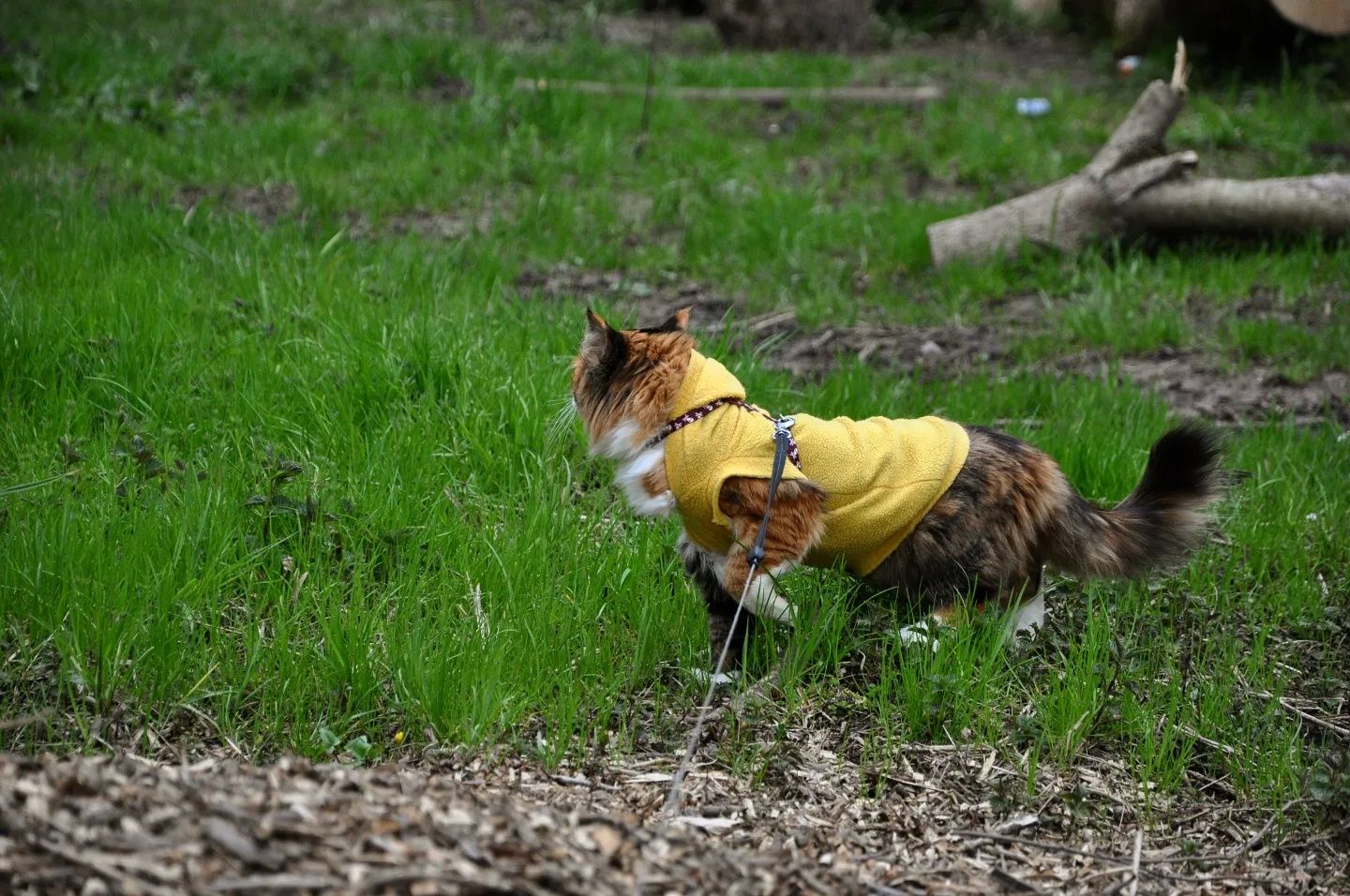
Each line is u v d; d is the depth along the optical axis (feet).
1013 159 46.19
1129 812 16.21
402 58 53.11
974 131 48.34
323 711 16.71
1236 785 16.75
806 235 39.27
